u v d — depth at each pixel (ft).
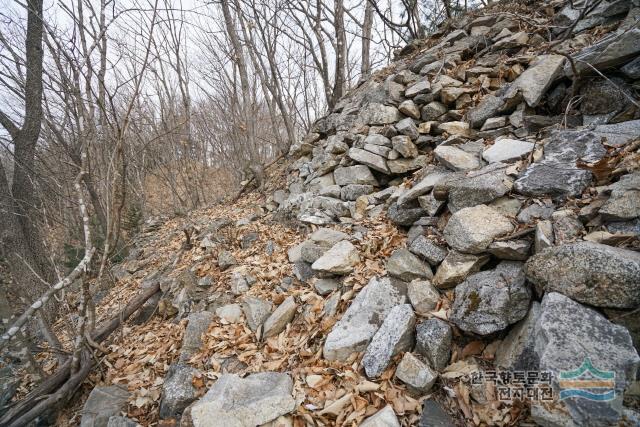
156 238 25.02
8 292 10.23
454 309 7.15
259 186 25.08
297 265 11.85
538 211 7.83
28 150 18.17
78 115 9.98
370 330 7.87
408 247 9.83
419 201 10.66
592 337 5.05
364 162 14.75
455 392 6.28
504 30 16.69
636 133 8.46
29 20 16.85
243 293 11.61
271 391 7.16
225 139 49.37
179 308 12.50
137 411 8.60
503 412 5.76
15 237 16.14
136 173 33.86
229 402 6.98
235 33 26.23
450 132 13.82
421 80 16.99
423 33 30.35
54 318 16.35
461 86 15.44
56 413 9.57
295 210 15.61
